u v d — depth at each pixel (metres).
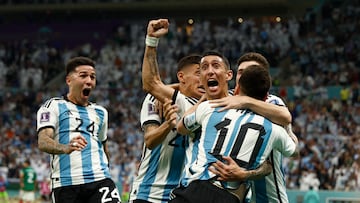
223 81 9.43
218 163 8.40
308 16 55.44
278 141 8.73
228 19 59.62
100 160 11.79
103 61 54.53
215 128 8.67
